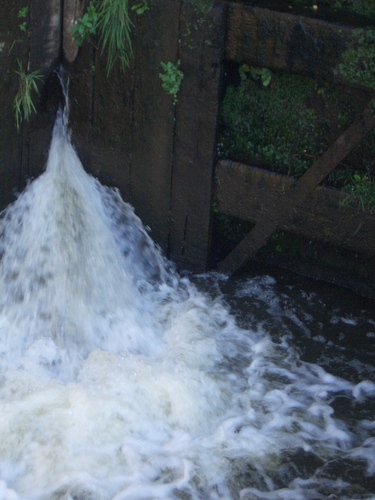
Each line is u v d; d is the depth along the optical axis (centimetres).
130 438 535
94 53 631
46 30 633
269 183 620
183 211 649
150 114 630
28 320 621
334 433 545
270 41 586
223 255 675
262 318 629
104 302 634
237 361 595
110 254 659
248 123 627
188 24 595
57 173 664
